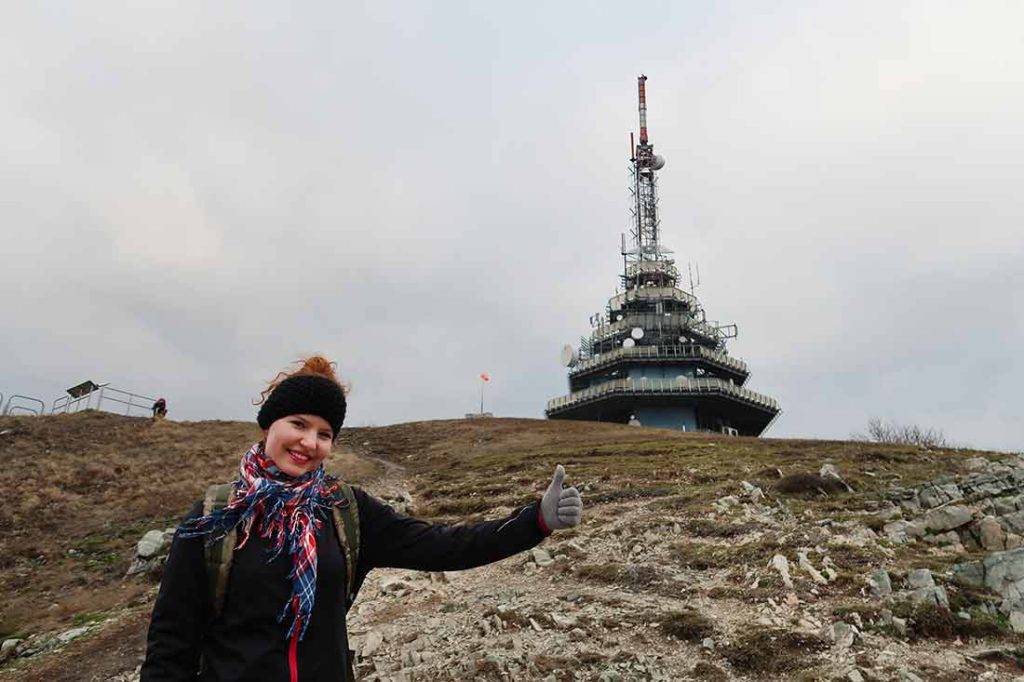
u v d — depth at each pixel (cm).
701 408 7231
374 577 1447
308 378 290
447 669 920
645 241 8125
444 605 1181
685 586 1155
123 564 2070
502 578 1319
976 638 923
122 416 4494
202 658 263
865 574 1110
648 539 1446
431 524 309
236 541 264
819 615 994
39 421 4138
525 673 889
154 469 3331
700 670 872
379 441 4509
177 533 267
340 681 266
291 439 279
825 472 1936
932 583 1034
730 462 2516
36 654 1430
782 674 855
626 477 2289
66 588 1928
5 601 1866
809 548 1263
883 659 861
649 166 8462
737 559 1257
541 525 289
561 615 1073
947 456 2477
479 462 3375
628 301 7675
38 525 2530
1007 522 1352
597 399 7050
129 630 1458
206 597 262
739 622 998
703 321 7781
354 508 295
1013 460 2238
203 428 4344
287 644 257
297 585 260
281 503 271
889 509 1630
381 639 1049
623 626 1016
